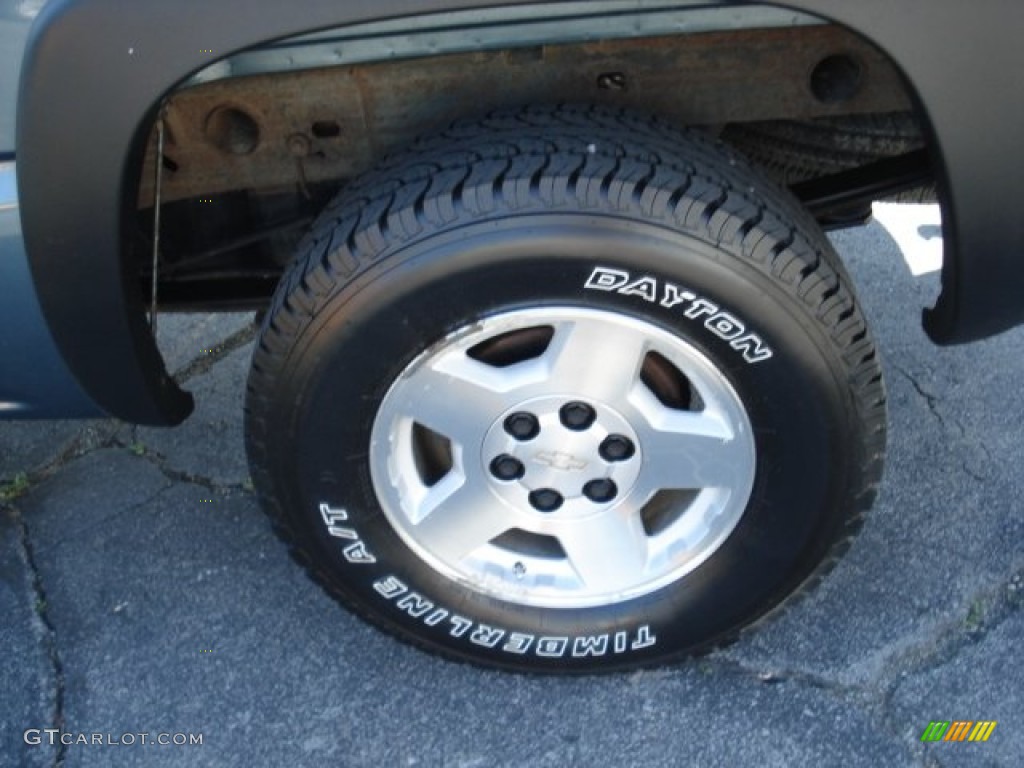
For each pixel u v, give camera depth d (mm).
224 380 3174
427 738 2244
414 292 1788
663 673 2332
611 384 1904
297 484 2014
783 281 1777
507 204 1737
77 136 1692
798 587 2137
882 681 2301
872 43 1639
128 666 2414
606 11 1665
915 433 2857
